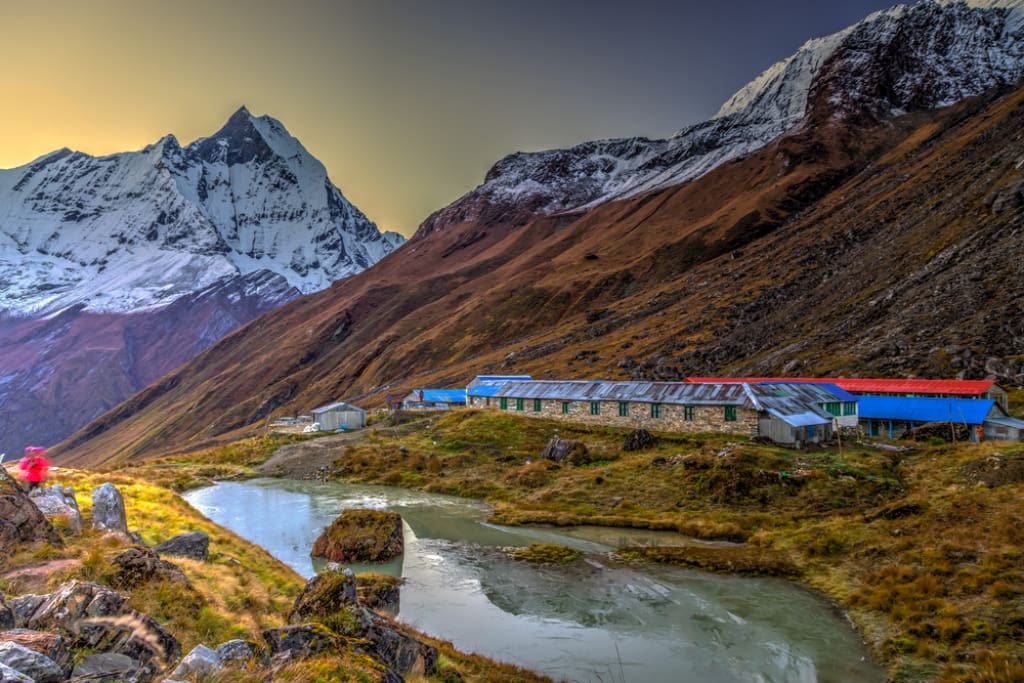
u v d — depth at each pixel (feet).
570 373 400.88
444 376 524.52
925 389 217.56
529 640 83.92
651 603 96.68
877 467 157.38
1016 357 227.81
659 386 234.99
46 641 37.32
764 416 192.95
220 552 92.12
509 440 239.09
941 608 79.46
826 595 96.53
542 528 146.00
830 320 334.85
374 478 220.84
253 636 56.80
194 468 255.50
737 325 391.45
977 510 105.09
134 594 55.42
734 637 83.20
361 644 51.70
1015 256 284.41
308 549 133.90
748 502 145.59
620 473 177.47
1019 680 60.95
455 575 112.88
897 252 374.22
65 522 70.54
